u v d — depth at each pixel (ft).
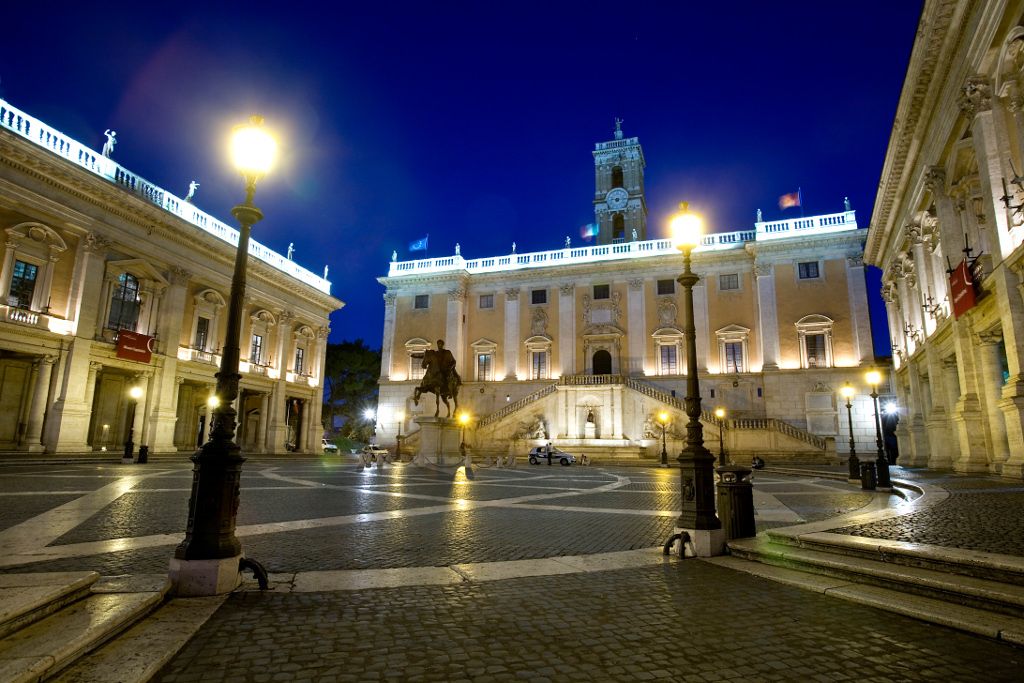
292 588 18.99
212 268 122.42
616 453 140.67
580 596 18.66
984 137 53.57
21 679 10.52
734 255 158.92
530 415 156.25
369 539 28.02
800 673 12.80
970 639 15.02
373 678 12.14
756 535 27.58
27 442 86.58
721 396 152.97
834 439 126.72
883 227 106.22
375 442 179.01
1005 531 24.27
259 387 137.08
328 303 161.99
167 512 35.19
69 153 94.38
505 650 13.92
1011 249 50.98
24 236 87.15
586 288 172.96
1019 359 50.03
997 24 48.65
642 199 205.77
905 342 99.50
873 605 17.69
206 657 13.12
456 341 178.70
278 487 55.98
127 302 105.29
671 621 16.24
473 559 23.94
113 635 13.99
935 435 79.97
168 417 109.91
